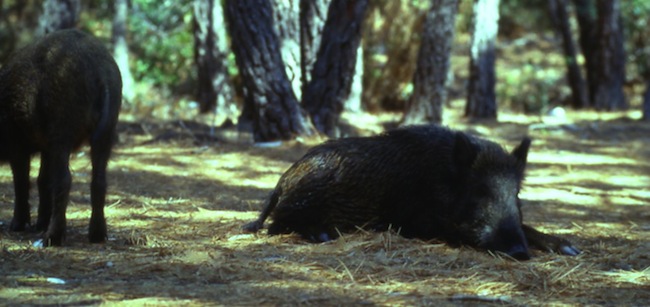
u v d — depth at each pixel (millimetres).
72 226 10453
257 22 19062
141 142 19766
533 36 49156
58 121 8891
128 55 34188
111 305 6848
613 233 11211
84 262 8438
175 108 27938
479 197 9398
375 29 30406
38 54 9031
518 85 36469
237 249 9273
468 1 38812
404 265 8648
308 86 20016
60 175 9000
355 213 10109
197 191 14039
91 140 9117
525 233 9859
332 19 19547
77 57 8977
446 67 23234
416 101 23438
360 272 8312
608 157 20328
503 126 25438
